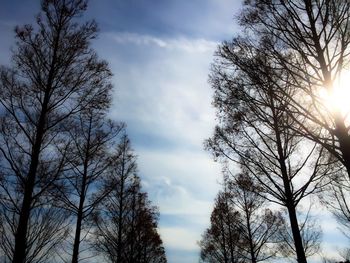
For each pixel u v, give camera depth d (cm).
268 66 755
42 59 1024
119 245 1762
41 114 988
